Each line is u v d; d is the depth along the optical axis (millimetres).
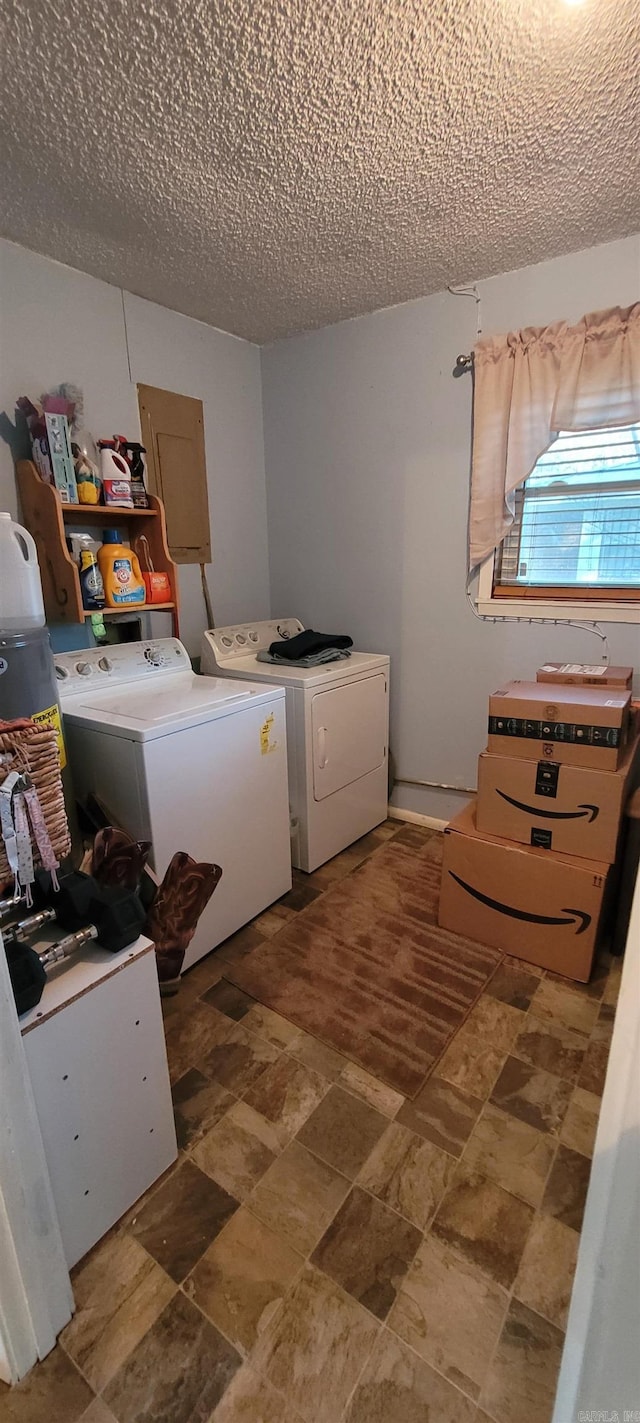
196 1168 1186
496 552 2312
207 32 1084
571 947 1689
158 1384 868
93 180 1494
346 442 2592
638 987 431
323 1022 1562
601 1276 457
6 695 1317
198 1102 1329
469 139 1383
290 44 1119
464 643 2459
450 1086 1360
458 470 2316
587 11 1065
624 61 1169
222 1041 1502
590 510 2090
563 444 2080
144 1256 1033
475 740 2531
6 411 1801
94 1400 852
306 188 1555
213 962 1808
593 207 1665
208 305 2273
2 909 938
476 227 1763
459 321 2180
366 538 2639
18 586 1410
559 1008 1598
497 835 1800
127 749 1577
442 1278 988
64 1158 965
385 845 2564
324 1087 1363
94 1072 999
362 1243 1044
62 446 1777
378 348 2398
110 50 1112
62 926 1054
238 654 2531
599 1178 497
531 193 1598
